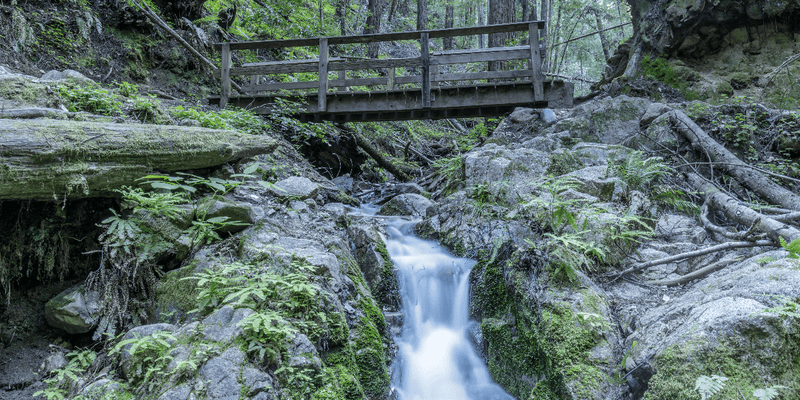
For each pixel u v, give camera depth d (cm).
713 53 720
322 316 294
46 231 322
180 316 310
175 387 250
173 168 368
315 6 1327
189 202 364
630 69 776
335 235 419
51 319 311
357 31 1616
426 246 485
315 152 841
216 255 340
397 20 2211
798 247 299
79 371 283
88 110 450
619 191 450
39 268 321
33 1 700
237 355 260
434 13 2483
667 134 562
